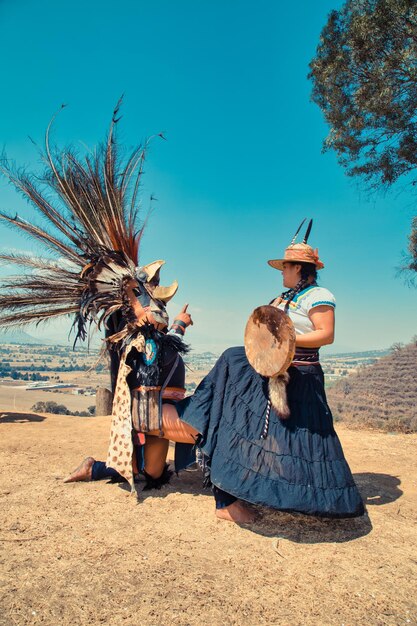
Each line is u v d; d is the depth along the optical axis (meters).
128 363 3.76
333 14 10.21
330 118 10.27
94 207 4.27
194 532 3.14
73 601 2.32
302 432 3.12
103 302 3.88
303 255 3.46
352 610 2.35
